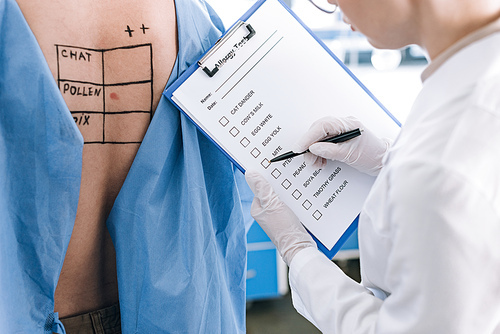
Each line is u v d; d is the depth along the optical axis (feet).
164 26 2.53
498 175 1.53
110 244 2.78
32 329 2.40
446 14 1.69
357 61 8.67
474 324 1.57
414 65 8.90
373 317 1.93
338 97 2.86
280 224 2.60
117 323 2.80
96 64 2.40
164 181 2.58
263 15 2.74
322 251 2.72
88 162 2.48
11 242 2.27
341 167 2.81
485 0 1.67
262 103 2.68
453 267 1.52
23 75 2.14
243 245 3.10
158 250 2.55
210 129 2.58
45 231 2.32
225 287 2.91
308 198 2.72
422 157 1.58
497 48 1.64
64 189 2.31
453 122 1.59
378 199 1.80
